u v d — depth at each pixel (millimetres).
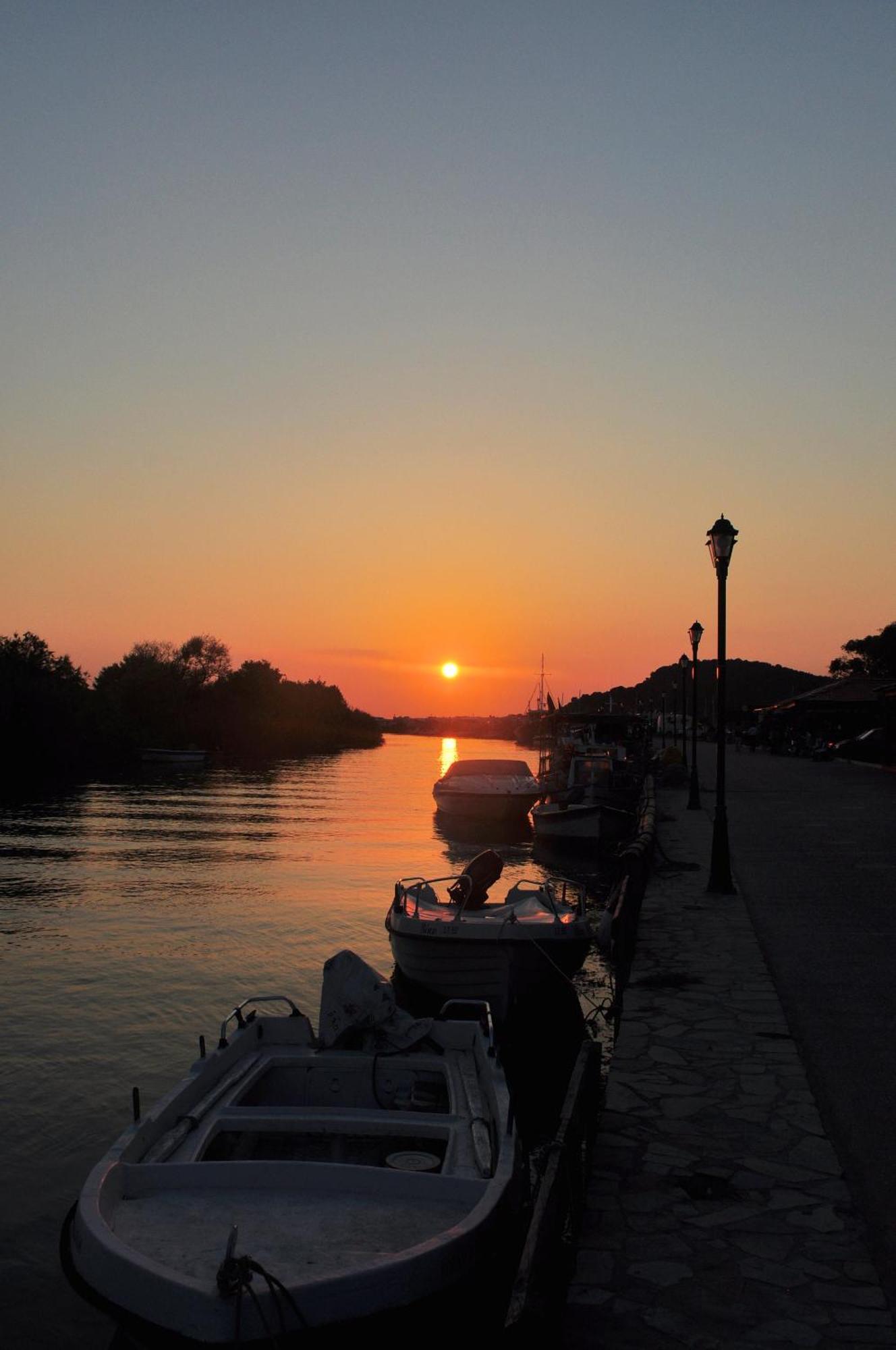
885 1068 8602
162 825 38594
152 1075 11258
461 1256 5203
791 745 67812
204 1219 5535
